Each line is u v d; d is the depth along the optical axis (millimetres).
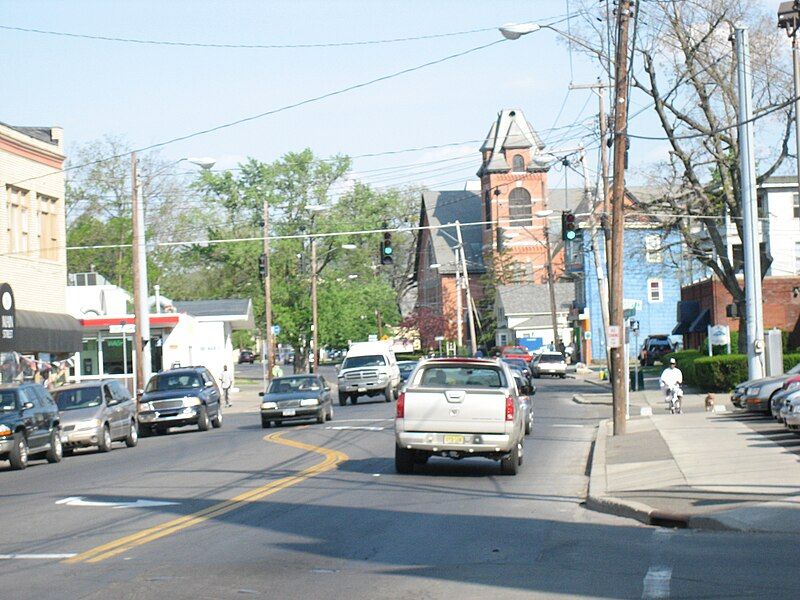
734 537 12945
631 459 21938
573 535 13500
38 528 14742
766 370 37031
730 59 46062
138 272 44062
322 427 35000
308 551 12336
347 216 91375
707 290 66875
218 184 86188
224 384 58312
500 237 59656
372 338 88750
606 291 57188
